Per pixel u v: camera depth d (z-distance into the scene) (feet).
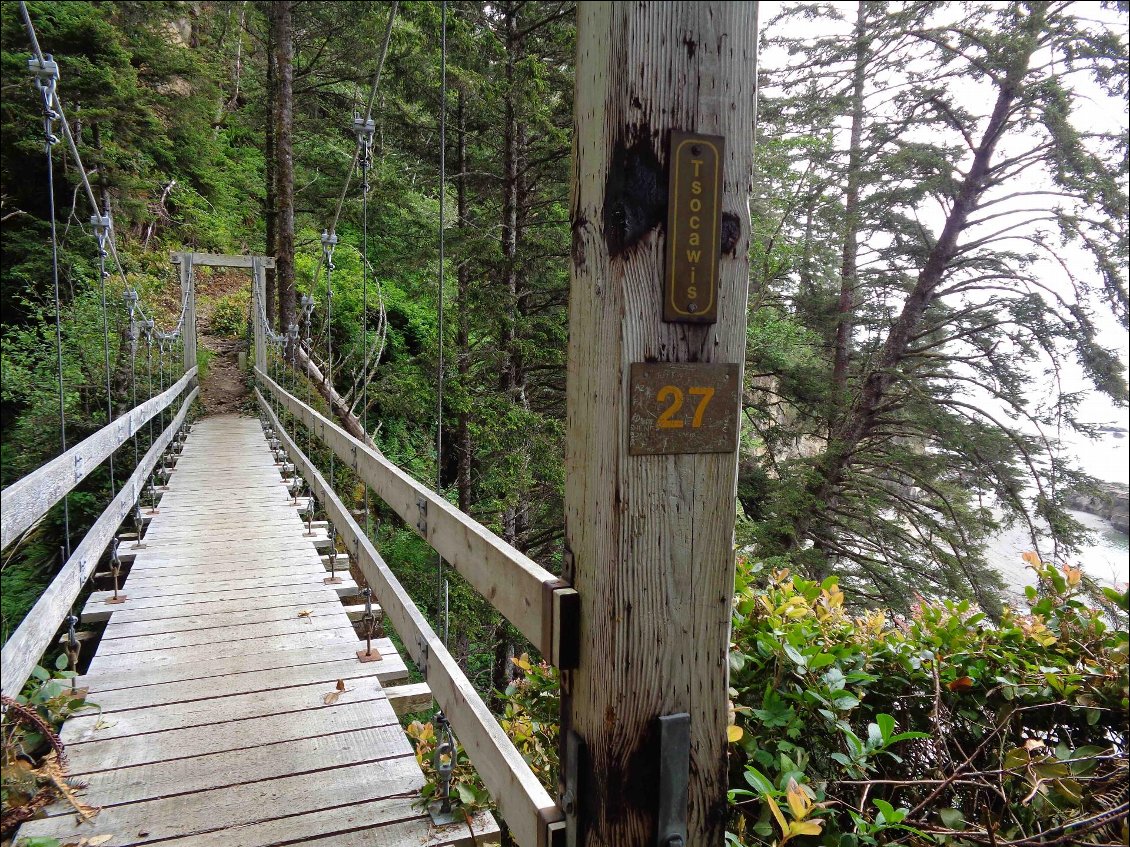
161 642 9.39
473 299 26.53
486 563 4.42
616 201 3.03
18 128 32.73
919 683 5.39
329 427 11.66
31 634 4.56
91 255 36.06
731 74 3.14
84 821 5.66
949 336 31.24
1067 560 26.22
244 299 52.24
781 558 27.76
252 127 56.44
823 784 4.88
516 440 26.07
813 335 37.78
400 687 8.29
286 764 6.61
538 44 26.11
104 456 7.64
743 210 3.22
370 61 39.60
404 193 34.35
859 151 32.14
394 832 5.75
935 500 31.86
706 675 3.33
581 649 3.34
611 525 3.14
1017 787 4.71
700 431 3.21
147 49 41.70
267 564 12.91
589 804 3.32
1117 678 4.44
